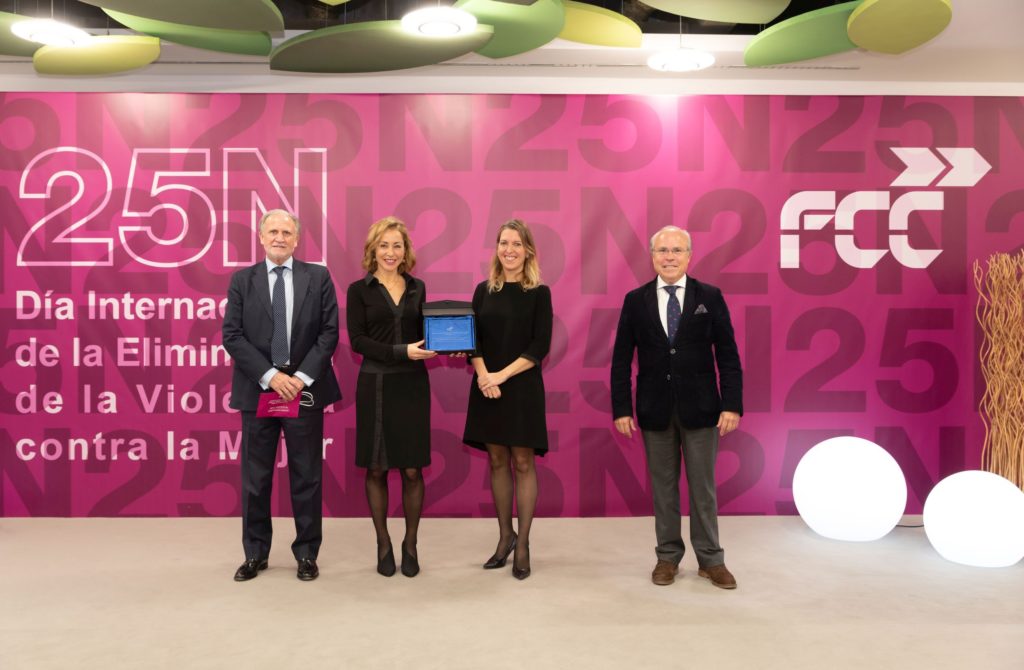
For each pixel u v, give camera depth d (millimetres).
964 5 3543
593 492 3898
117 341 3834
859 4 3043
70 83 3881
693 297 2756
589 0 3768
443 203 3891
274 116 3885
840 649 2232
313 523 2875
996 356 3504
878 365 3893
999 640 2303
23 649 2217
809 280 3895
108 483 3826
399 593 2701
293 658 2154
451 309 2799
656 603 2605
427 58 3574
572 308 3896
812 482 3422
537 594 2695
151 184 3854
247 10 2955
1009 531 2945
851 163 3906
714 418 2721
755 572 2959
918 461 3891
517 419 2805
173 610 2529
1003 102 3912
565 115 3908
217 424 3840
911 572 2969
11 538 3438
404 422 2795
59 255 3830
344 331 3857
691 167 3910
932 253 3893
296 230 2840
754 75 3926
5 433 3812
